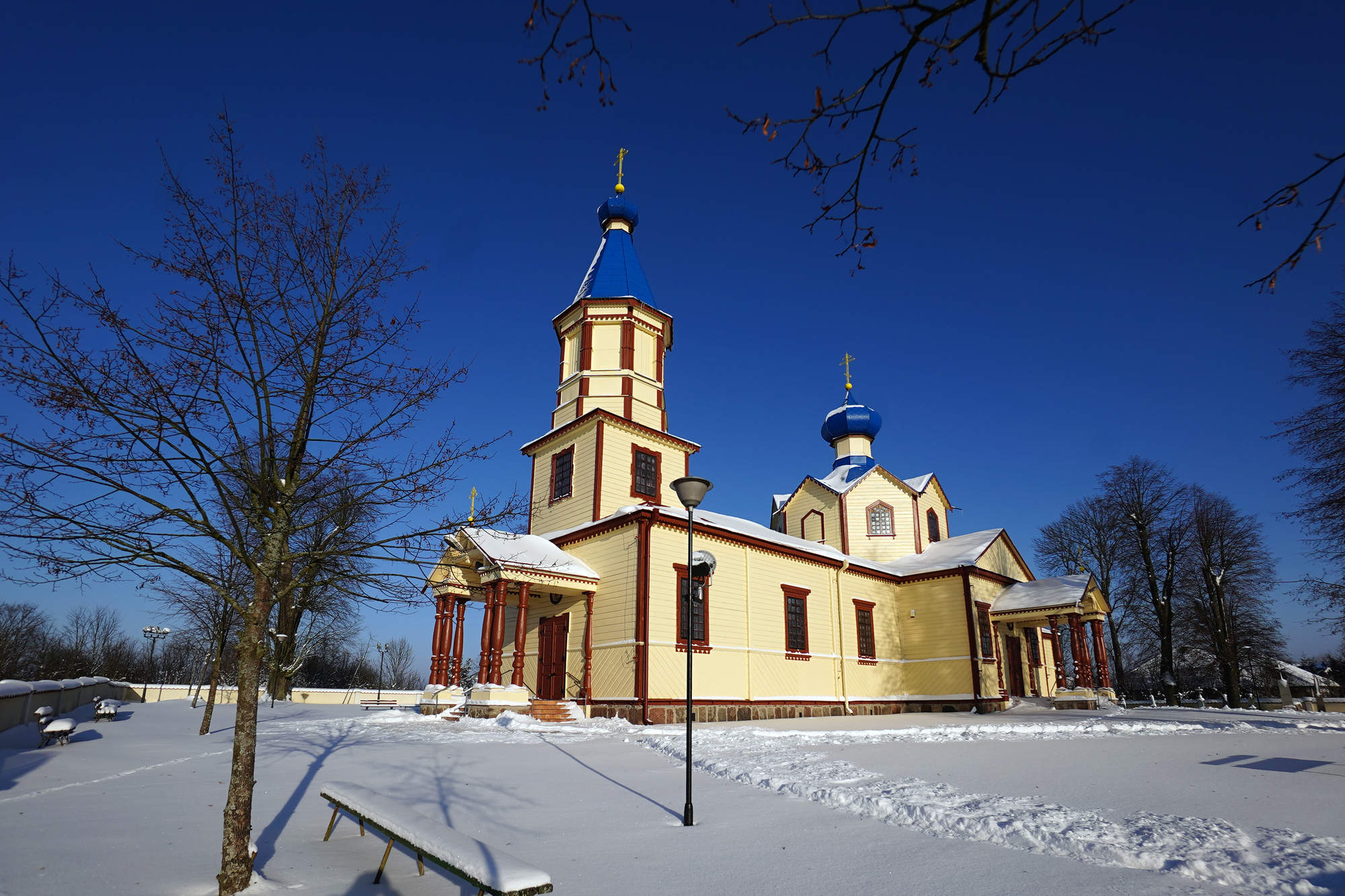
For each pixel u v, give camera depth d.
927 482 36.78
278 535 7.17
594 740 16.66
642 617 21.58
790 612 26.30
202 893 5.93
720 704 22.86
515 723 19.42
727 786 10.48
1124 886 5.62
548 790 10.25
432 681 24.88
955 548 32.97
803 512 37.44
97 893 5.76
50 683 22.88
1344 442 21.78
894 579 31.44
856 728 19.14
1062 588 30.86
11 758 13.55
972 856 6.52
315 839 7.83
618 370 27.67
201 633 25.41
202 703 34.19
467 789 10.38
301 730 19.52
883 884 5.79
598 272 29.44
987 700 29.14
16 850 6.84
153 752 14.91
